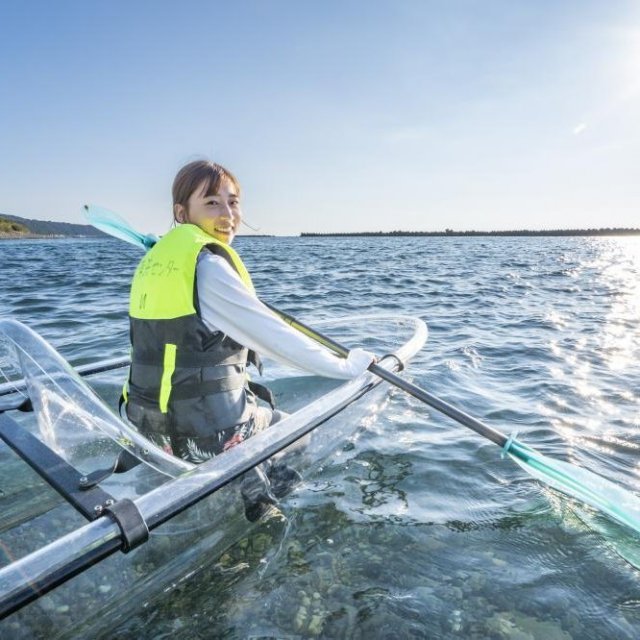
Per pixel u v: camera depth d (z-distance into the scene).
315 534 1.98
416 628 1.53
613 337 5.55
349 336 4.66
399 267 17.34
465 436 2.83
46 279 12.24
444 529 2.01
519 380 3.93
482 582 1.72
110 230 2.69
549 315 7.10
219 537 1.88
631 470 2.51
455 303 8.46
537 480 2.37
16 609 1.12
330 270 15.88
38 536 1.78
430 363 4.37
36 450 1.65
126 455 1.69
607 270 15.75
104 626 1.56
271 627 1.55
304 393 3.20
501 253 29.28
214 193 1.99
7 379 2.27
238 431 1.91
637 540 1.95
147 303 1.81
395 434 2.84
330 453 2.53
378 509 2.14
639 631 1.52
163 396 1.81
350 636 1.51
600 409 3.30
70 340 5.36
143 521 1.36
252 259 23.22
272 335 1.77
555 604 1.62
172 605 1.64
